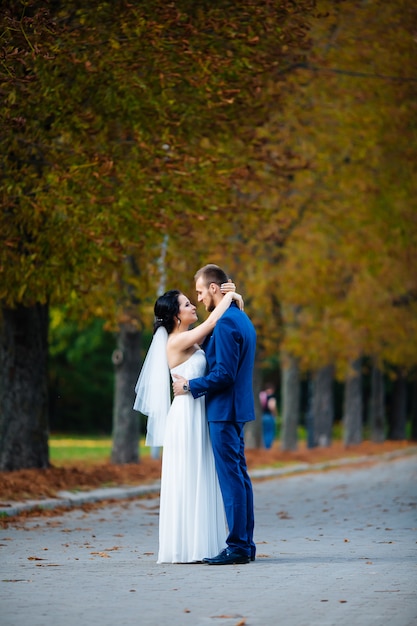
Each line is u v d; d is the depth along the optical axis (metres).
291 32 21.16
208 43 20.58
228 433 12.59
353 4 27.78
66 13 20.22
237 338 12.61
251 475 33.44
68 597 10.08
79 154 20.27
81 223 20.34
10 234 20.94
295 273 37.41
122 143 21.84
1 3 18.06
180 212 22.69
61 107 19.55
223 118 21.89
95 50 19.58
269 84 23.80
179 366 13.01
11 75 17.33
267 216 26.67
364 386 90.25
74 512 21.08
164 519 12.72
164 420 13.24
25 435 25.91
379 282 44.03
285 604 9.65
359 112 30.84
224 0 20.59
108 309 27.72
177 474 12.70
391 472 36.00
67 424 84.50
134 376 33.97
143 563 12.71
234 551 12.52
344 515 20.27
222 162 22.48
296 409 46.38
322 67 28.09
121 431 33.72
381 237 34.12
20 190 20.02
